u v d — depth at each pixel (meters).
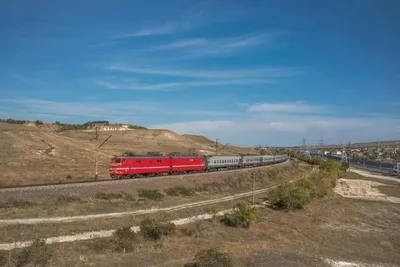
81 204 52.25
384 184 131.00
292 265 35.34
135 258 34.12
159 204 59.97
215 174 88.19
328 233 55.12
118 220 47.12
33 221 42.19
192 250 38.84
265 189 93.44
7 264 28.25
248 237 48.62
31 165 91.25
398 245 52.28
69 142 136.50
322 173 120.38
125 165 70.88
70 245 36.06
